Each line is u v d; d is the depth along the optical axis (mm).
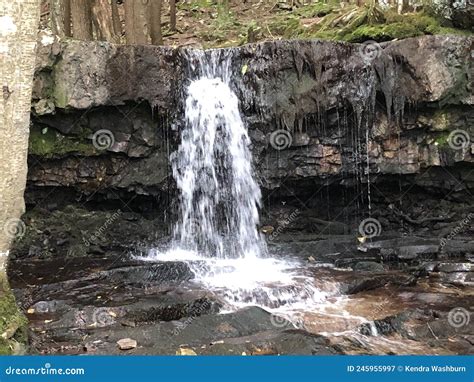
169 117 8375
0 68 3994
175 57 8406
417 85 8125
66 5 10859
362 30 9672
